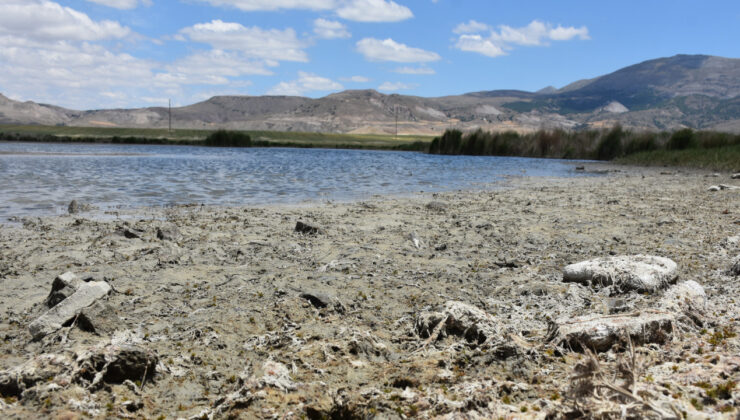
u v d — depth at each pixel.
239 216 13.28
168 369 4.38
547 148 56.53
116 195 17.50
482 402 3.63
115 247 9.29
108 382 4.09
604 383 3.38
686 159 38.59
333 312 5.95
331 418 3.67
